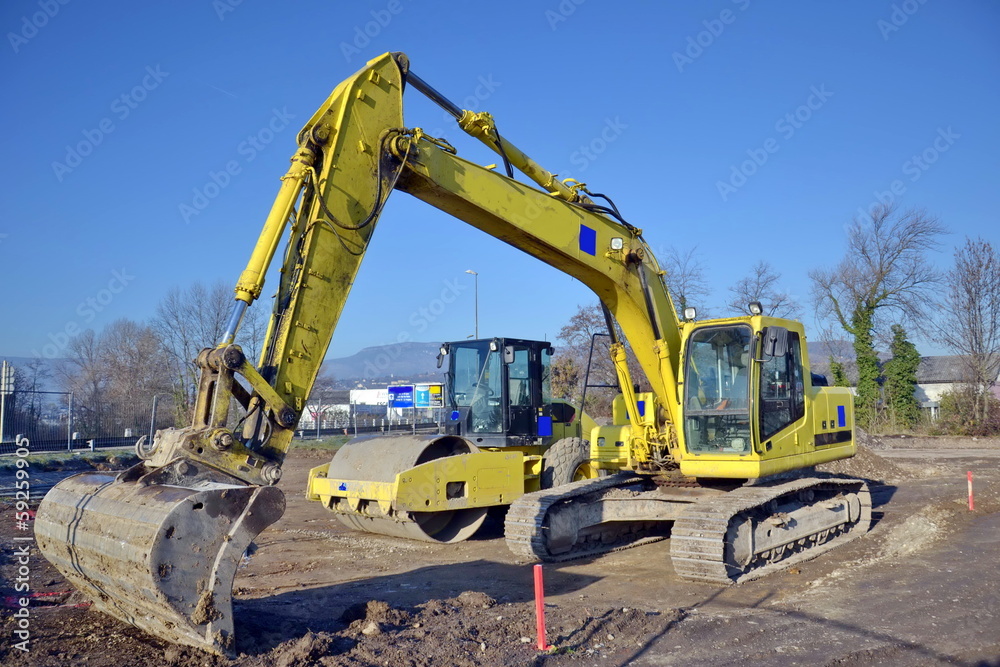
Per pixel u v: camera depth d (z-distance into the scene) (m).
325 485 10.66
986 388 33.69
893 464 19.06
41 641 5.46
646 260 9.30
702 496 9.33
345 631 5.88
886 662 5.58
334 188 5.98
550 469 11.34
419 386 32.94
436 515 10.97
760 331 8.68
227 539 4.89
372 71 6.30
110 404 24.41
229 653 4.91
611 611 6.70
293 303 5.69
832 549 9.91
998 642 5.93
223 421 5.19
